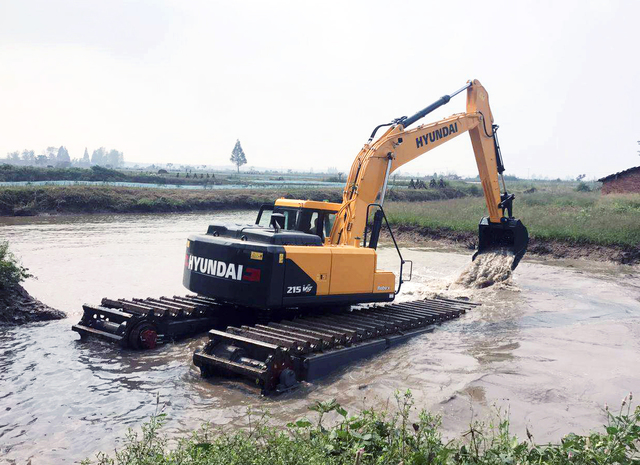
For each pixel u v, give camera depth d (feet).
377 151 36.40
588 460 14.16
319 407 17.48
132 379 24.38
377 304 42.65
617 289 49.57
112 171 223.71
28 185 137.08
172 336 30.22
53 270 50.42
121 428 19.15
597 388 23.86
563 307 42.09
